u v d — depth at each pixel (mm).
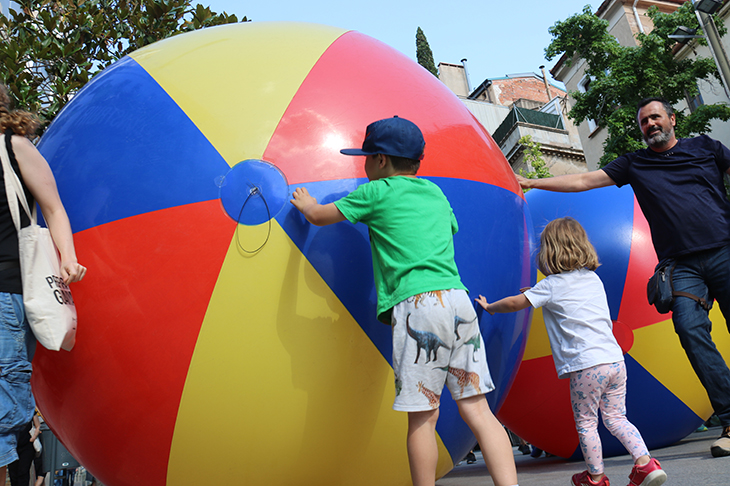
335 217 1789
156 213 1884
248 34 2432
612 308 3318
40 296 1760
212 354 1788
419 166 2090
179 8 6312
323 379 1837
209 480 1881
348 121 2074
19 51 5480
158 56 2359
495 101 33469
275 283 1828
